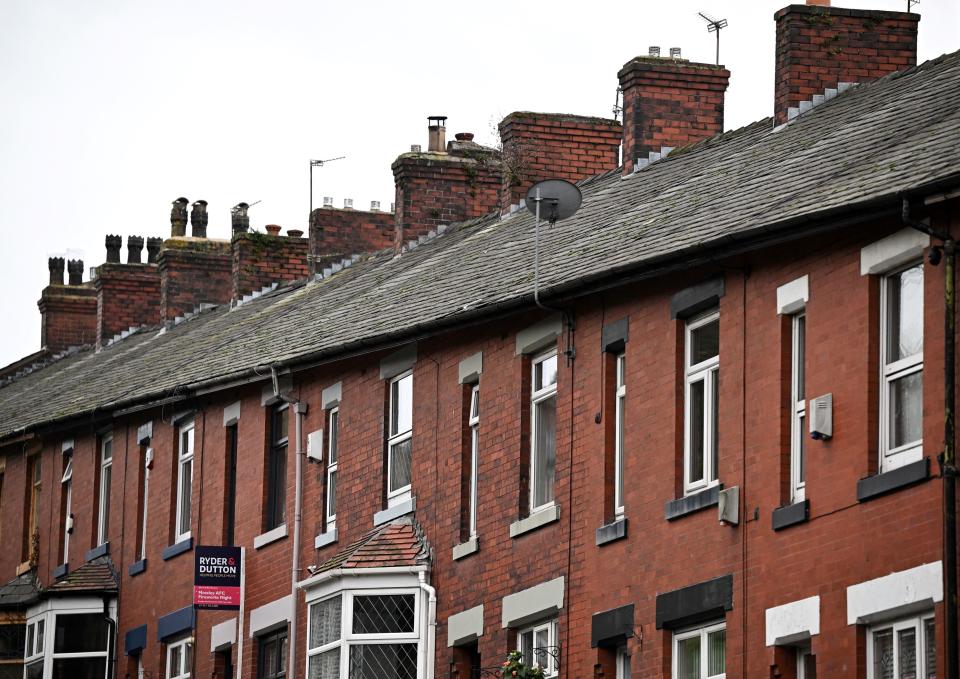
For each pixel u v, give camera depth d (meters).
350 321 40.50
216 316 53.81
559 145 44.16
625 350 31.83
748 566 28.38
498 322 35.06
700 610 29.12
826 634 26.64
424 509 36.56
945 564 24.62
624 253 31.80
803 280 28.09
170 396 44.88
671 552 30.00
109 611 47.41
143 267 61.84
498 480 34.53
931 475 25.28
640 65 40.12
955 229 25.45
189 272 57.62
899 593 25.50
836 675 26.36
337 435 39.88
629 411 31.53
